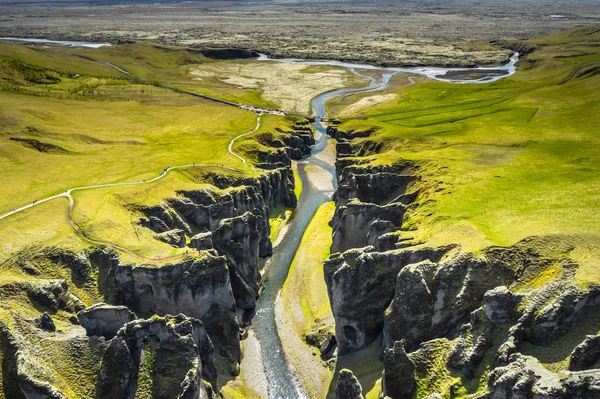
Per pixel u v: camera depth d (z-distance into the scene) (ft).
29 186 426.92
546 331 241.35
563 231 295.69
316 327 358.84
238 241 398.01
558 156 467.11
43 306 293.02
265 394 304.30
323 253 451.53
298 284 412.36
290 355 335.67
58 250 333.83
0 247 324.60
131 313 288.51
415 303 291.79
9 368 247.09
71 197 403.95
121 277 326.03
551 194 367.86
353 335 326.03
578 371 213.46
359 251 340.39
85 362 264.11
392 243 355.77
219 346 327.67
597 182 381.60
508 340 243.81
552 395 203.92
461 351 256.73
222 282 339.98
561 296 244.42
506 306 256.73
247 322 368.48
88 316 284.20
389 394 262.47
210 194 454.81
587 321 239.91
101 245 343.26
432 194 416.26
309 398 300.61
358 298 324.60
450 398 243.60
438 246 318.45
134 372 262.88
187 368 262.26
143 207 411.13
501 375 227.61
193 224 430.61
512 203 363.35
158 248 350.64
